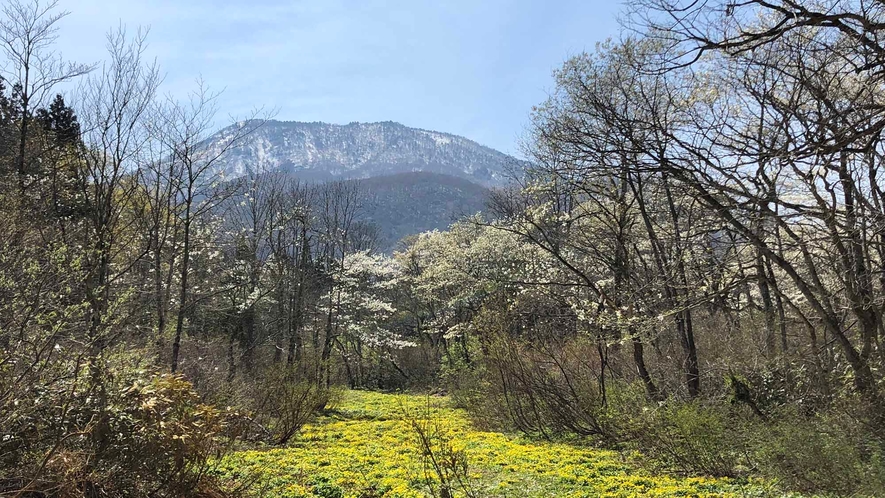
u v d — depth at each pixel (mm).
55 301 6801
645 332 14617
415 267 41688
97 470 6535
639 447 14273
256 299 26500
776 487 9883
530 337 20312
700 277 13531
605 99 13250
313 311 34062
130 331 9602
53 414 6535
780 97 11070
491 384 19828
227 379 17469
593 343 18094
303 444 16859
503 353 18641
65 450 6332
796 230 11219
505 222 21078
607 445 16406
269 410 17141
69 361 6734
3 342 6168
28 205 12367
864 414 9828
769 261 12766
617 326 14594
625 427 15148
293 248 32812
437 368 39719
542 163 17578
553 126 15492
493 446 16062
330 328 34844
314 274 35281
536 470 12688
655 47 11031
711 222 10664
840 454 9102
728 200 9930
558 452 15148
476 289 25062
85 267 9094
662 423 13258
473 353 23281
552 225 19344
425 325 38562
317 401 19453
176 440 7031
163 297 17312
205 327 26516
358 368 43688
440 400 31656
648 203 16984
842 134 6535
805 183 10312
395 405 29641
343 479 11125
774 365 14055
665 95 13289
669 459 12938
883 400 9875
